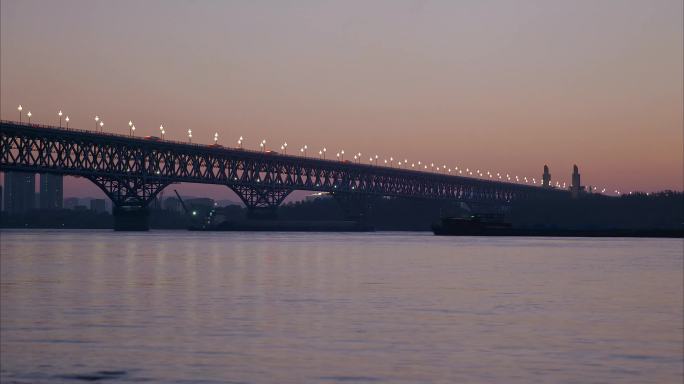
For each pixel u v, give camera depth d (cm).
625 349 5878
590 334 6469
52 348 5859
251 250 19888
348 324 6944
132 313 7569
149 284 10331
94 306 8069
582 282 10731
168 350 5806
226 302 8431
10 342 6075
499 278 11300
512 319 7238
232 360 5503
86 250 19450
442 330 6644
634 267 13575
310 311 7738
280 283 10506
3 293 9231
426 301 8531
